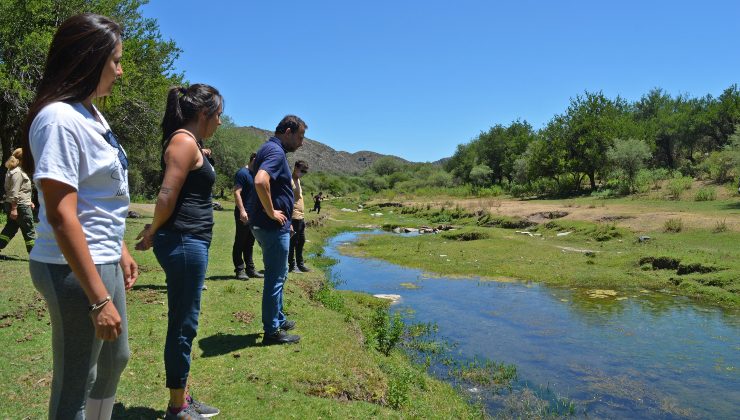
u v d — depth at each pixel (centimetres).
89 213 198
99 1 1677
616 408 549
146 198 4031
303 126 472
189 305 312
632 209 2330
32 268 197
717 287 1104
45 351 434
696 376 638
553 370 656
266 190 434
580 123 4122
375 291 1130
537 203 3325
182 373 312
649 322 884
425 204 3872
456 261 1521
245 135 6384
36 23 1468
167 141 309
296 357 463
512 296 1088
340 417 364
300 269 937
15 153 793
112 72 210
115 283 211
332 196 7612
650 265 1320
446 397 525
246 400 372
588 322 882
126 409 339
